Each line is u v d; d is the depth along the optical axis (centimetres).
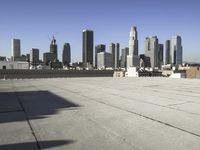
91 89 1744
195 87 1894
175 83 2384
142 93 1470
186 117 786
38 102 1134
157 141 553
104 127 675
